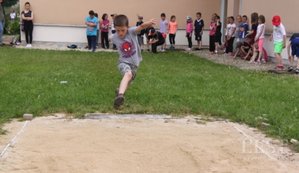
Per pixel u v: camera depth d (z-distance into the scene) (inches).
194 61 645.3
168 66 558.6
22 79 409.4
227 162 208.2
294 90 391.9
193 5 930.1
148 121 279.1
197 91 368.8
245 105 321.4
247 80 444.1
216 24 815.7
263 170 199.6
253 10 758.5
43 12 901.2
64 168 196.1
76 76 437.4
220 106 315.9
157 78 437.1
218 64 616.7
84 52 751.1
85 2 908.0
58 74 446.3
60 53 711.1
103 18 858.1
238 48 715.4
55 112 295.4
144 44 901.2
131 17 920.3
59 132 250.1
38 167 196.7
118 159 208.4
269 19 698.2
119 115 291.7
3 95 333.7
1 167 195.8
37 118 280.8
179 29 933.8
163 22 860.0
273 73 528.7
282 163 209.3
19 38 903.7
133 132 253.1
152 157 212.1
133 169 197.0
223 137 248.1
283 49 613.9
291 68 551.2
